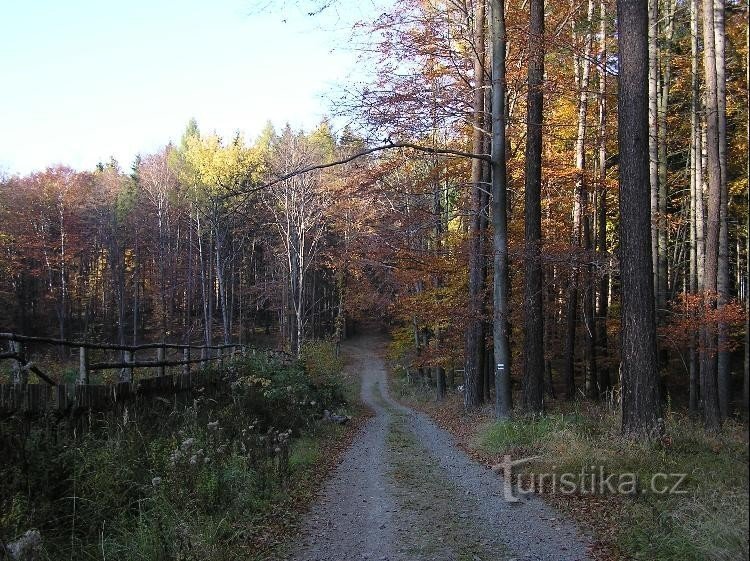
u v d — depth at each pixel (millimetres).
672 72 20766
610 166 22047
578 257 16047
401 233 21344
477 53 15938
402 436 15305
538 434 10781
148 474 6652
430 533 6457
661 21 18609
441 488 8570
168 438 8023
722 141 14688
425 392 34094
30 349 24438
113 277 47125
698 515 5410
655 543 5449
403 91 14195
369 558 5742
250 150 35094
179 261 46312
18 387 6012
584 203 20562
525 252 13648
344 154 17109
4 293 43875
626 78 9281
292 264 36219
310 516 7277
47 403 6418
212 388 12211
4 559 4473
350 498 8203
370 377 47719
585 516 6641
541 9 13516
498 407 14062
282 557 5820
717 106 14477
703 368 15117
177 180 45688
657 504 6289
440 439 14414
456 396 26359
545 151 20266
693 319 15523
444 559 5648
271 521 6906
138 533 5574
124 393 8344
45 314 47906
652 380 8945
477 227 17453
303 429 14109
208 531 5965
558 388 27281
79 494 5828
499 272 14273
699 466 7402
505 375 14102
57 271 46531
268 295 43344
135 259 49125
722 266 14727
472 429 14812
